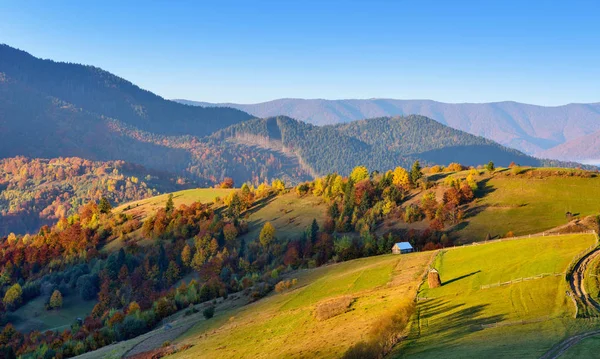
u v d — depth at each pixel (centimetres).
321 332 7956
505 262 8844
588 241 8850
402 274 10356
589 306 5912
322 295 10706
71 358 11769
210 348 9112
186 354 9194
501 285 7581
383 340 6225
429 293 8312
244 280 15325
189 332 11294
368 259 13512
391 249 15538
